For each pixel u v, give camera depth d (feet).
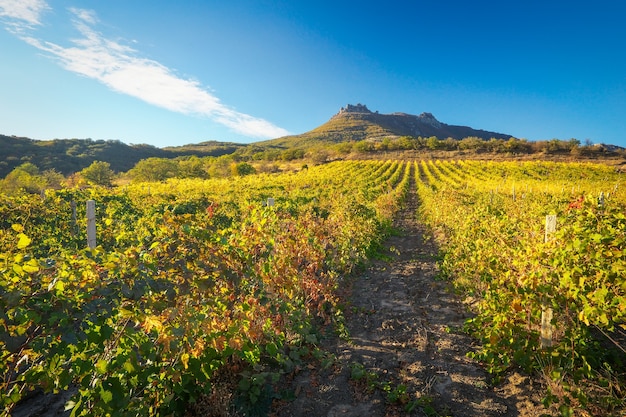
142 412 8.03
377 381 11.93
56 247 23.50
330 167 193.67
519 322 12.30
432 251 33.86
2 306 6.65
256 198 52.70
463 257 23.31
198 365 9.23
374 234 33.78
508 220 22.27
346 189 82.64
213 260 10.34
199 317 9.12
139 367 8.23
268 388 11.16
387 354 13.87
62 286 7.20
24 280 7.34
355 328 16.33
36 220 25.26
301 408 10.61
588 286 10.23
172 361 9.14
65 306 7.20
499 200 51.62
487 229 22.07
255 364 11.30
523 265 12.51
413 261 29.55
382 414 10.47
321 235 21.34
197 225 10.93
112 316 8.04
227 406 9.63
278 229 18.45
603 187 96.02
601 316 9.75
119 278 8.22
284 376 12.07
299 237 18.88
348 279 23.17
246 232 14.82
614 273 9.75
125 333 7.89
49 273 7.98
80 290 7.64
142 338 8.66
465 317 17.46
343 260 23.50
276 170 209.77
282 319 13.65
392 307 18.95
